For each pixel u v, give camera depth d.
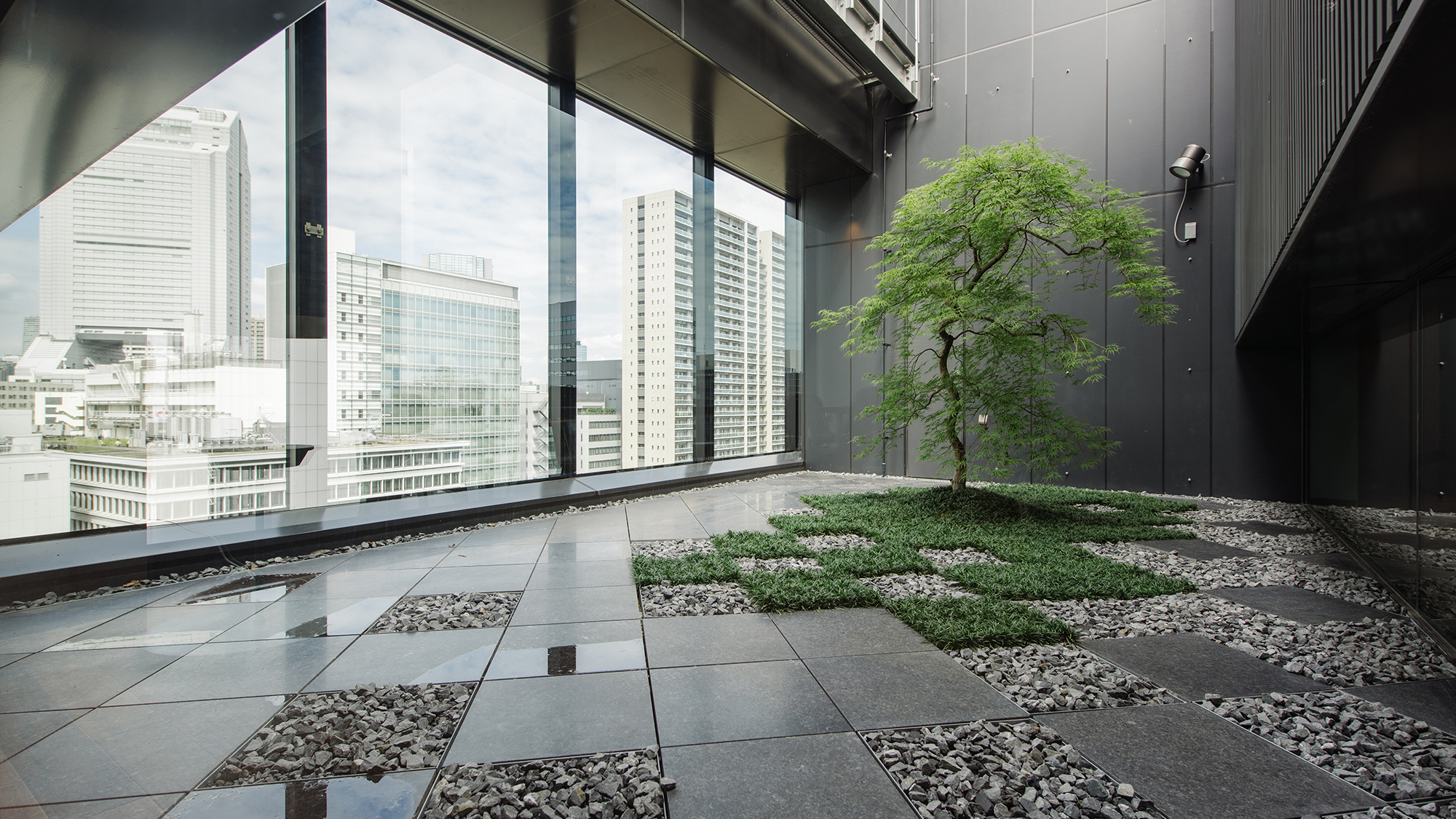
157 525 4.08
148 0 1.60
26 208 2.44
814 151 9.76
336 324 5.18
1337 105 2.33
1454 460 3.16
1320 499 6.40
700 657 2.91
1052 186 5.88
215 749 2.07
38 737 2.15
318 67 5.01
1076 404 8.85
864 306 7.30
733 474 9.75
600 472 8.02
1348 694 2.56
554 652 2.96
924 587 4.06
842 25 7.98
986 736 2.19
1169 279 8.27
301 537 4.80
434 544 5.30
